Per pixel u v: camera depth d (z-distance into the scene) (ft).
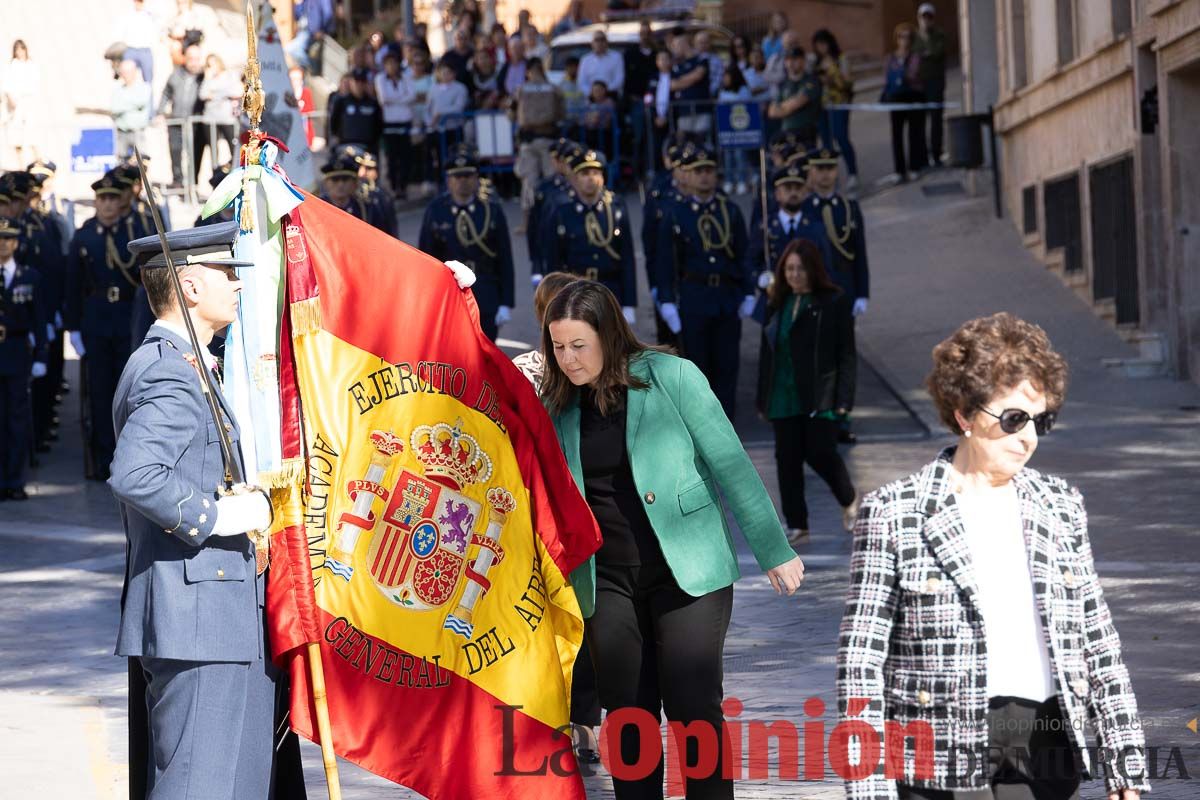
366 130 80.94
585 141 79.71
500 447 16.31
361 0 113.60
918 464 40.86
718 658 15.76
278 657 14.62
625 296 45.68
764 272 44.27
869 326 56.90
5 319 42.06
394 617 15.57
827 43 79.05
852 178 77.46
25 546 36.19
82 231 44.21
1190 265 48.85
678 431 15.92
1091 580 11.71
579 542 16.03
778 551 15.87
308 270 15.43
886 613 11.49
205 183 70.18
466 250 46.50
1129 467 38.34
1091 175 55.93
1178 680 21.39
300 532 14.60
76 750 20.26
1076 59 57.00
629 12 97.66
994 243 65.67
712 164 44.09
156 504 13.24
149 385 13.69
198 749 13.69
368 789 18.85
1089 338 53.72
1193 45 45.75
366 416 15.66
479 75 84.28
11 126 71.31
